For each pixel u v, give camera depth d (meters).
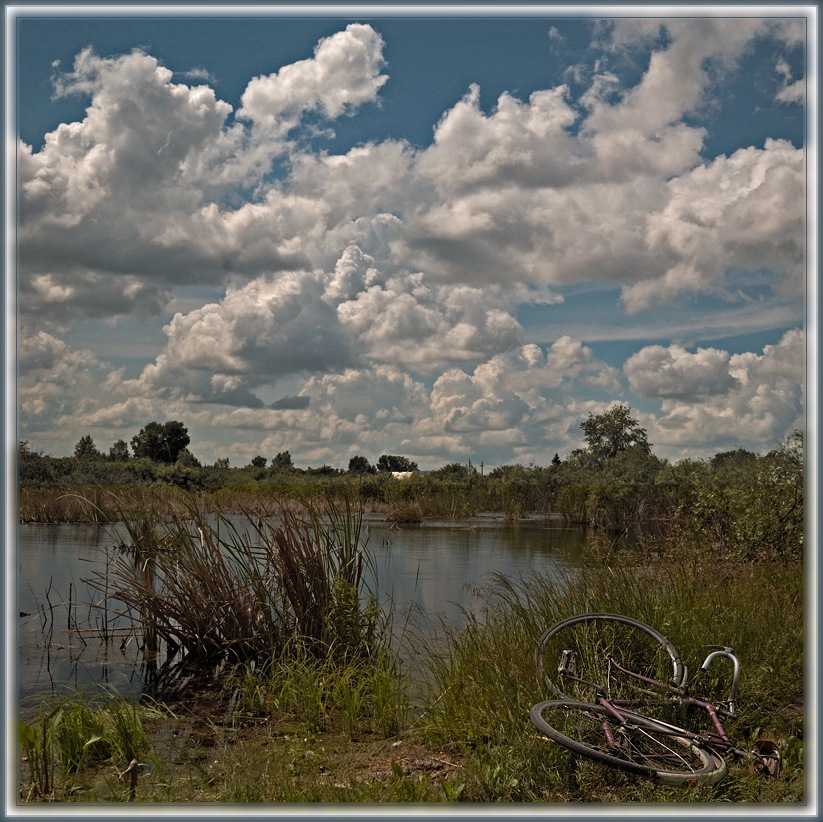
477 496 33.44
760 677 6.38
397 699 6.71
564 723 5.36
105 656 8.91
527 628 7.18
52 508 21.55
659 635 6.15
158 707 7.05
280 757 5.60
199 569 8.89
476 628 7.50
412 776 5.19
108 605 11.49
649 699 5.74
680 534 12.29
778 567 10.33
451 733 5.96
